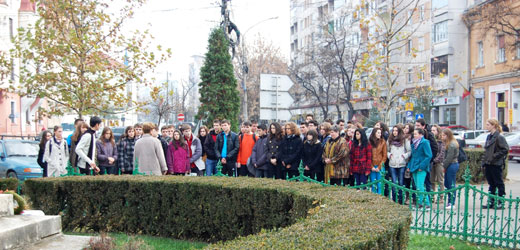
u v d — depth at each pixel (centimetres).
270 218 698
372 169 1110
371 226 416
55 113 1680
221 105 2136
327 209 514
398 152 1105
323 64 4200
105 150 1116
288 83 1482
